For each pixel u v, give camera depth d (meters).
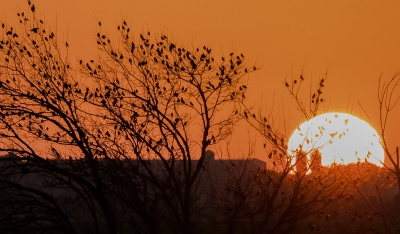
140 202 74.06
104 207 74.25
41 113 73.50
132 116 74.25
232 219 74.31
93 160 73.69
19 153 73.94
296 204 73.56
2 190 73.69
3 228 73.69
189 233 74.44
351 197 72.00
